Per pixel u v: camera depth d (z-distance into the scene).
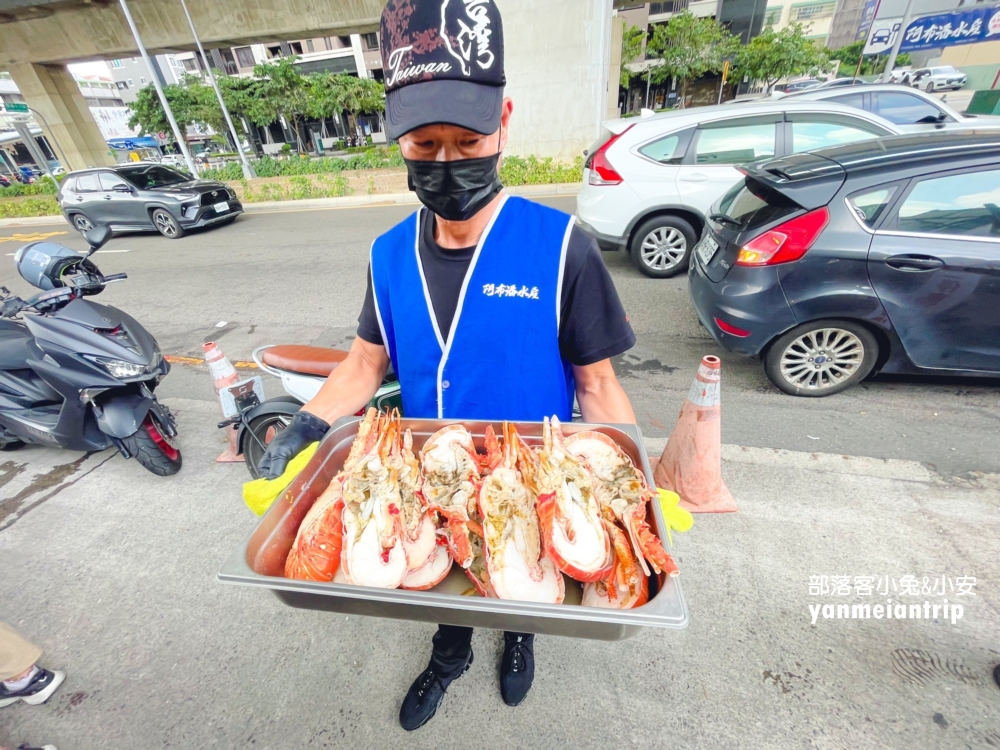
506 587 0.82
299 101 26.34
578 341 1.09
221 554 2.39
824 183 2.84
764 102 4.80
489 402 1.15
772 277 2.99
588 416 1.18
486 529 0.87
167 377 4.19
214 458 3.07
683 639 1.86
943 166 2.68
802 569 2.10
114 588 2.24
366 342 1.31
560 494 0.85
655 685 1.73
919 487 2.47
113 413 2.61
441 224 1.08
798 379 3.22
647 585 0.83
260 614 2.08
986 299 2.71
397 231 1.14
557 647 1.87
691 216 5.08
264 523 0.92
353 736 1.65
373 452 0.95
